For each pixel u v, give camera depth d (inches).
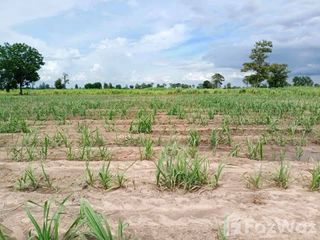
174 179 136.9
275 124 289.1
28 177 153.1
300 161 183.3
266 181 146.9
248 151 194.7
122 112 428.5
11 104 661.9
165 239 97.8
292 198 127.9
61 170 164.1
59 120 359.6
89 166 171.0
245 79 2630.4
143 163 176.7
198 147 216.8
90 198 128.6
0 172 162.7
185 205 121.6
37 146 220.5
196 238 98.2
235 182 145.9
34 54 2177.7
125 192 134.4
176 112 411.2
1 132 282.4
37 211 117.3
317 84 2100.1
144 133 270.2
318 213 114.5
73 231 97.3
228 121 314.2
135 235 99.6
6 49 2127.2
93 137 236.1
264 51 2568.9
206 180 143.6
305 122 294.8
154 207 120.2
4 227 102.4
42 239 86.0
